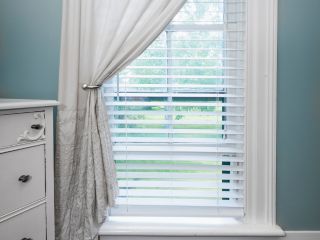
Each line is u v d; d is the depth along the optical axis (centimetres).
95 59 145
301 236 154
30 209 112
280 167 154
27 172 110
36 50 153
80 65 146
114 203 146
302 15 148
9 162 103
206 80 155
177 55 153
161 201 158
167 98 156
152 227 151
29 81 154
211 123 153
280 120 152
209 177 156
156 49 151
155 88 155
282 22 149
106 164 143
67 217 146
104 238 152
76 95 145
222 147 156
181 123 154
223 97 154
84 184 144
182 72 154
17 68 154
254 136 151
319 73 150
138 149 155
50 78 153
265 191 152
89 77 145
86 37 144
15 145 105
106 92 155
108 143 146
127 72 154
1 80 155
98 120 143
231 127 157
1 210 100
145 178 156
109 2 144
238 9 151
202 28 151
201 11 151
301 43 149
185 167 156
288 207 155
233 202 158
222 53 153
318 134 153
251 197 153
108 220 156
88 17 143
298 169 154
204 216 156
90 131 142
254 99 150
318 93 151
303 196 154
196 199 159
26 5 152
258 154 151
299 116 152
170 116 156
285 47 150
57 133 145
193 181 158
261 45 148
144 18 143
